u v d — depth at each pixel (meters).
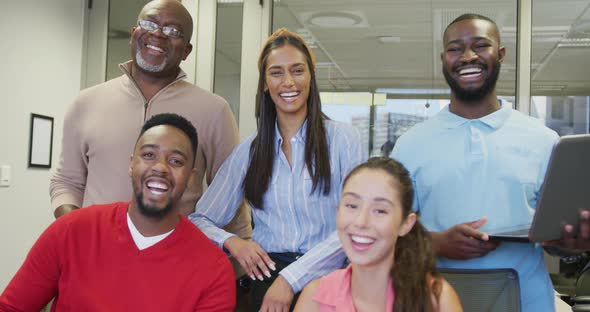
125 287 1.43
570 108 3.17
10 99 3.07
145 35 1.94
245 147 1.78
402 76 3.34
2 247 3.05
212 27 3.53
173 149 1.47
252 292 1.68
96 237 1.47
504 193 1.59
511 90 3.23
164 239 1.47
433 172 1.69
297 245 1.62
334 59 3.42
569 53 3.17
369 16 3.39
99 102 2.01
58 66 3.49
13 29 3.09
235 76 3.52
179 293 1.44
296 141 1.66
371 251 1.31
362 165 1.38
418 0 3.32
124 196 1.92
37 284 1.46
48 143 3.41
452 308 1.30
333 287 1.40
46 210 3.41
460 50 1.68
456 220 1.63
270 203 1.68
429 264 1.37
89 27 3.75
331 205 1.65
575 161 1.15
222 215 1.79
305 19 3.47
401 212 1.32
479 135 1.66
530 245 1.59
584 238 1.21
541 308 1.59
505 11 3.22
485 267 1.57
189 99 2.04
